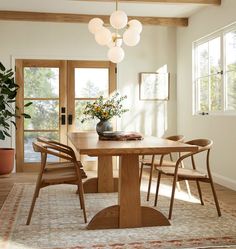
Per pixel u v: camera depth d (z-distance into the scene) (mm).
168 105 6328
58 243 2627
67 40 6008
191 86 5730
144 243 2625
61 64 6008
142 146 2773
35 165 5973
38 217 3270
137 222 2982
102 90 6129
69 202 3824
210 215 3334
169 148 2732
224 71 4770
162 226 3010
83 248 2531
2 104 5383
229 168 4578
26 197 4070
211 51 5172
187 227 2986
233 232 2869
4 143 5883
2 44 5855
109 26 5941
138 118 6238
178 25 5855
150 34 6250
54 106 6027
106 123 3725
